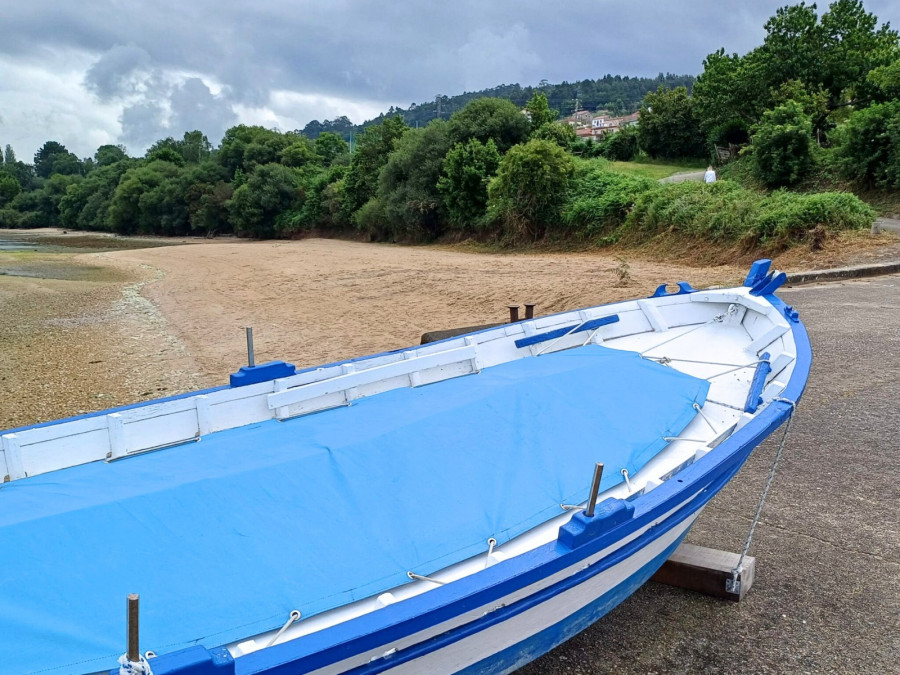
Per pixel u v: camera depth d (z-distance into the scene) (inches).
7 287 958.4
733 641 166.1
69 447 169.3
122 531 121.3
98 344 563.2
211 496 132.0
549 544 120.5
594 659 160.7
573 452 166.7
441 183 1381.6
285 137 2898.6
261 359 484.7
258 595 115.3
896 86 1039.6
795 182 992.9
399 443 155.3
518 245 1178.6
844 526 217.3
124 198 2908.5
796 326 242.8
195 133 4192.9
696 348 263.9
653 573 170.7
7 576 108.7
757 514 190.2
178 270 1168.2
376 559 127.3
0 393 426.6
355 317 630.5
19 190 3922.2
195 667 82.7
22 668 95.6
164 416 182.9
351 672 102.6
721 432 190.7
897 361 374.9
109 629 104.2
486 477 152.3
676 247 864.9
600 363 214.5
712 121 1406.3
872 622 172.1
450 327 556.4
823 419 303.0
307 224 2162.9
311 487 139.2
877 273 629.0
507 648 128.4
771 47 1255.5
